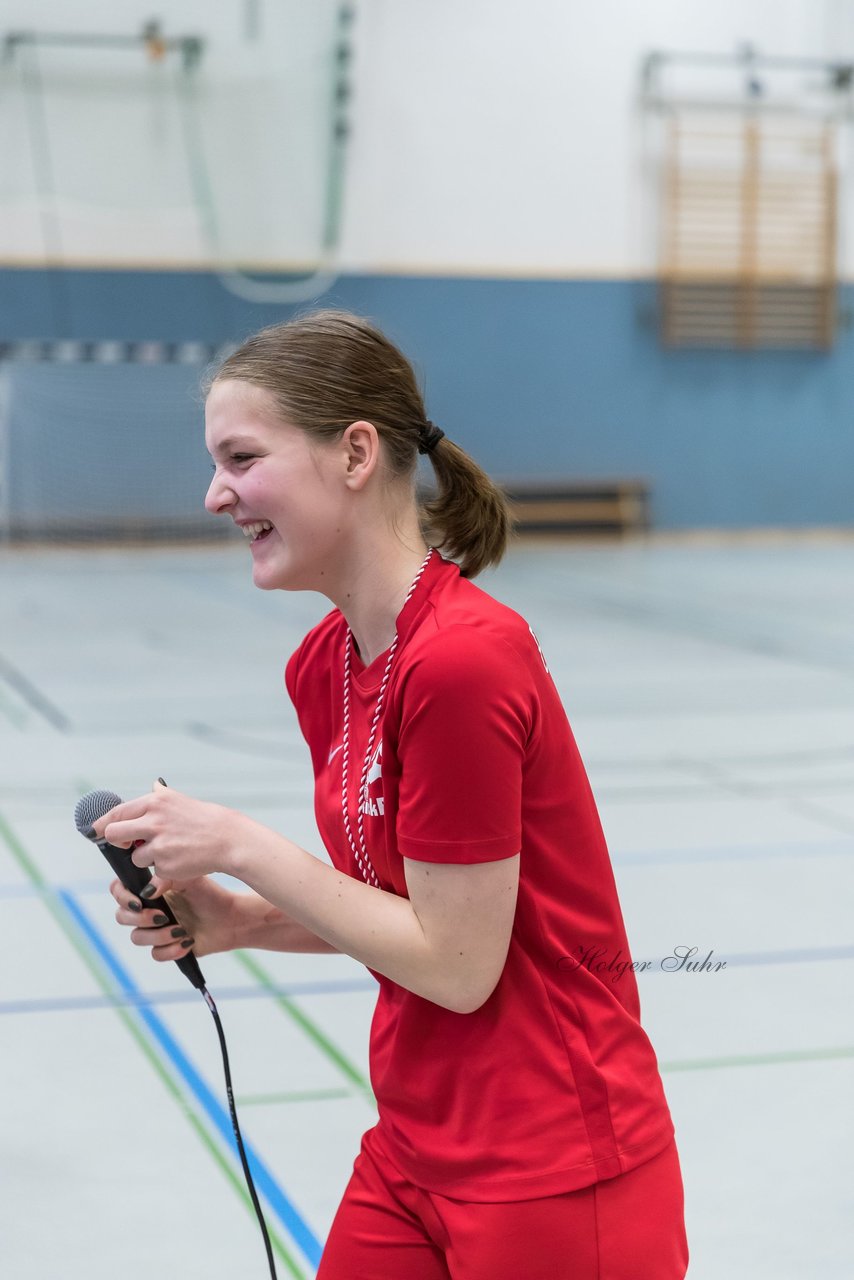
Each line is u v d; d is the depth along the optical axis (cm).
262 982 381
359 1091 317
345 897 152
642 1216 156
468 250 1558
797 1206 272
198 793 574
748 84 1602
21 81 1428
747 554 1537
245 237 1498
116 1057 332
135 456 1487
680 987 380
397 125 1525
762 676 848
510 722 146
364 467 155
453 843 146
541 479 1603
